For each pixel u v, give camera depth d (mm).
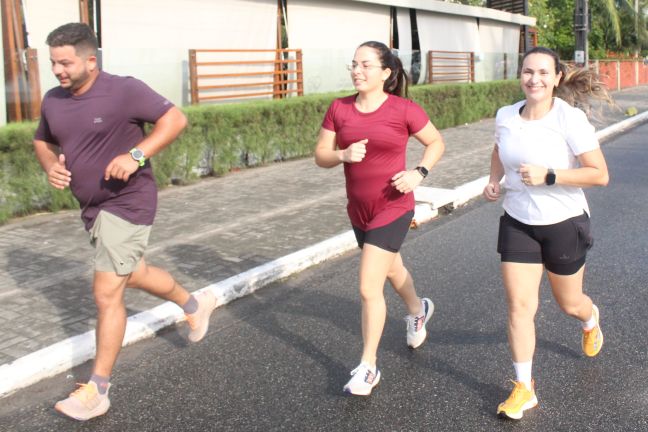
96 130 3590
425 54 19234
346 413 3721
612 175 10828
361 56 3770
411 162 12023
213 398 3930
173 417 3727
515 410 3566
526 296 3607
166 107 3660
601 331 4617
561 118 3496
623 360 4258
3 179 7973
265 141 11828
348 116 3859
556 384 3971
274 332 4902
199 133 10422
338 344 4672
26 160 8156
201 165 10812
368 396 3900
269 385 4078
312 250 6547
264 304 5492
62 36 3463
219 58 13391
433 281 5934
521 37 26141
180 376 4223
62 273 6098
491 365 4262
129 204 3701
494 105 20047
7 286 5754
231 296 5566
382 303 3859
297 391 3994
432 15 19969
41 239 7262
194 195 9484
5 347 4527
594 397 3807
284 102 12164
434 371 4191
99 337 3697
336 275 6184
